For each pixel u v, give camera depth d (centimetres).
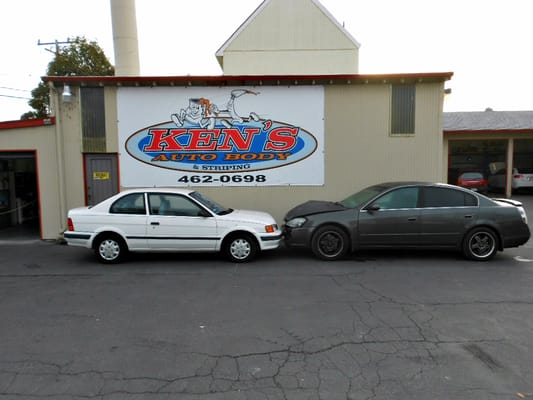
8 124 894
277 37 1741
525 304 447
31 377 291
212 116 914
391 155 927
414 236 665
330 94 918
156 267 638
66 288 521
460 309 431
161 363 312
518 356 321
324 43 1736
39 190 913
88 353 330
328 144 927
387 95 916
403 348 337
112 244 661
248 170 928
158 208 662
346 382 283
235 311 429
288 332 372
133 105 908
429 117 919
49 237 918
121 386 278
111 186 923
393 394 267
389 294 487
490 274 582
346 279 558
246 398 263
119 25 1249
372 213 671
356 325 388
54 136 909
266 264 654
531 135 1770
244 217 668
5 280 563
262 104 916
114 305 451
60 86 898
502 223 660
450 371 298
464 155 2178
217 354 328
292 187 933
